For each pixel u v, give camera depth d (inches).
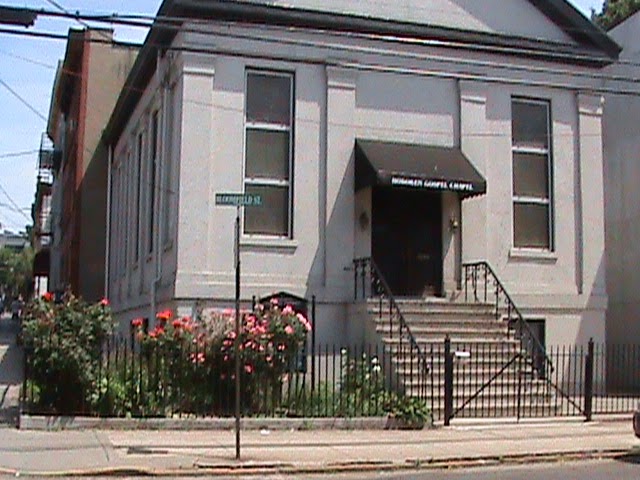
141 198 971.9
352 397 602.9
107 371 556.1
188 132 714.8
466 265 791.7
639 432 506.6
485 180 771.4
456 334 705.6
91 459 439.8
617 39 1008.2
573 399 743.7
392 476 429.7
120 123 1182.3
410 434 558.9
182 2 711.7
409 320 706.2
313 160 751.7
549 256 820.6
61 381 546.0
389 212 779.4
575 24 850.8
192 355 569.6
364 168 741.3
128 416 547.8
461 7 818.8
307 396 593.9
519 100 836.0
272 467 434.6
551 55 833.5
